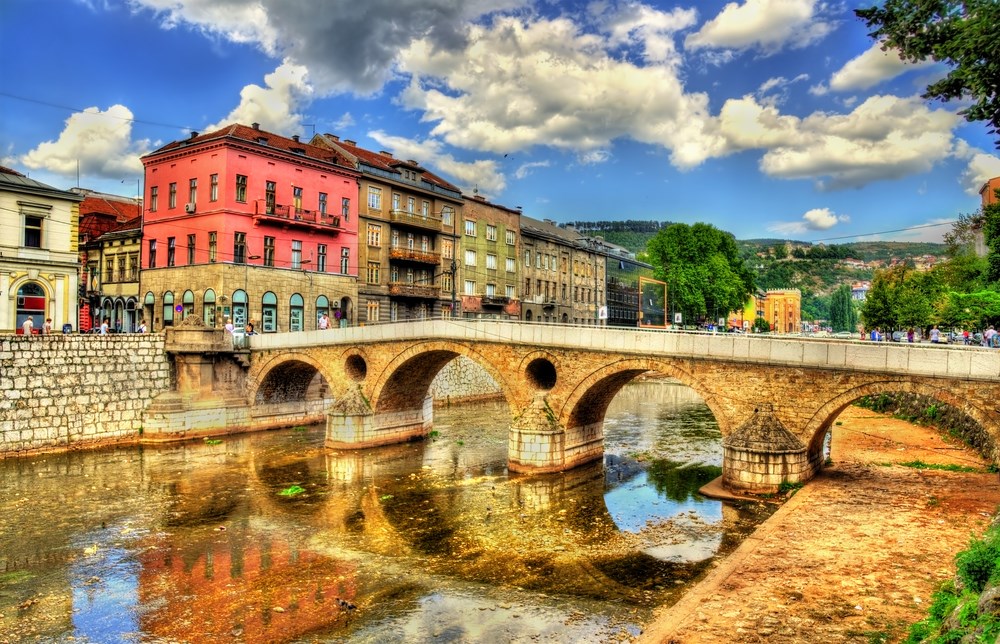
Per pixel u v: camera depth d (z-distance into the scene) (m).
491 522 22.62
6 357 32.91
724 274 83.25
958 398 21.44
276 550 19.97
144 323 50.25
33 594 16.78
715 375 26.27
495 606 15.54
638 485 27.66
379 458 33.88
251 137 48.50
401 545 20.31
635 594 16.14
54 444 34.38
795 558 16.73
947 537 17.84
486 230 68.12
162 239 49.75
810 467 25.02
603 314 46.38
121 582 17.53
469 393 58.03
